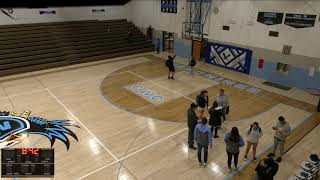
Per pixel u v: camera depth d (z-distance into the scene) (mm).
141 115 11023
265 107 11984
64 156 8367
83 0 21594
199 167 7961
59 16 20906
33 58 16906
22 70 15844
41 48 17875
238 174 7680
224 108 10227
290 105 12250
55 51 18141
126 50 20750
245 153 8398
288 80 14539
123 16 24344
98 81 14742
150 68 17266
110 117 10812
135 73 16188
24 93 12930
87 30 20984
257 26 15078
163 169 7867
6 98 12312
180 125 10312
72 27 20766
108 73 16125
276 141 8078
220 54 17516
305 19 13062
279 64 14750
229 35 16656
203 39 18375
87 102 12109
